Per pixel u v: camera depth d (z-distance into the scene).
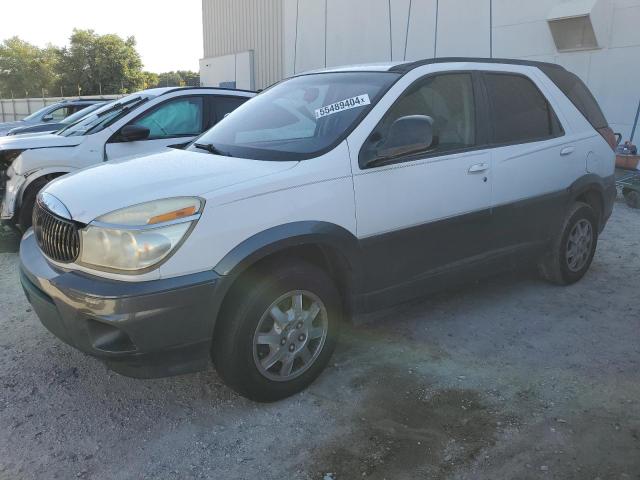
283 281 3.03
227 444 2.88
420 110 3.71
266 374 3.08
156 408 3.18
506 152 4.09
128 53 66.94
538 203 4.35
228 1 18.75
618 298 4.65
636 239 6.32
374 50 13.26
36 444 2.87
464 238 3.89
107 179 3.15
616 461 2.68
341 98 3.65
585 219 4.82
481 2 10.88
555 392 3.28
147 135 6.31
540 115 4.49
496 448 2.79
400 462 2.71
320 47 14.92
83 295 2.67
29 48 70.69
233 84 18.70
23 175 5.99
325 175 3.18
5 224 6.47
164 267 2.68
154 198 2.79
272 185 2.99
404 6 12.34
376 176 3.36
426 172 3.59
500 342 3.91
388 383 3.39
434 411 3.11
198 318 2.77
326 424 3.02
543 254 4.64
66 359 3.71
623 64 9.09
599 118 5.12
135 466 2.72
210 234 2.78
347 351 3.79
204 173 3.09
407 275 3.63
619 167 8.32
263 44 17.39
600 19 9.07
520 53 10.43
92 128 6.55
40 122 14.16
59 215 2.93
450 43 11.54
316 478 2.62
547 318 4.28
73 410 3.16
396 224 3.47
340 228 3.21
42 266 3.05
